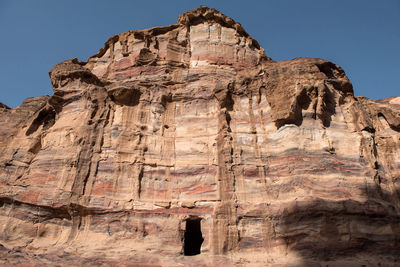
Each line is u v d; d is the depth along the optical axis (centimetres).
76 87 2481
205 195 1969
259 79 2369
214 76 2523
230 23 2928
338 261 1519
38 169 2134
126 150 2105
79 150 2072
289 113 2002
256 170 2003
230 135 2123
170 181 2052
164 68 2586
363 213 1670
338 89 2245
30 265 1531
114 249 1719
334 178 1808
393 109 2397
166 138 2217
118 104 2342
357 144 1988
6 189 2125
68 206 1859
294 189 1812
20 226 1922
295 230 1662
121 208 1880
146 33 2834
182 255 1747
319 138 1966
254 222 1816
